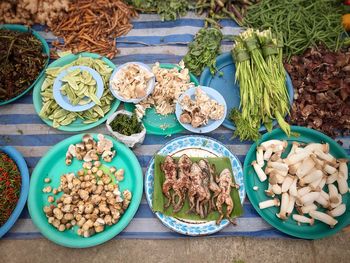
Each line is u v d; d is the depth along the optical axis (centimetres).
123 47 89
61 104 77
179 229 70
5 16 88
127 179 75
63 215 70
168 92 79
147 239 73
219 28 90
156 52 88
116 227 69
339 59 81
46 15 87
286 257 72
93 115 79
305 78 81
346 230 74
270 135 78
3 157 73
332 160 74
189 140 77
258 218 73
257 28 89
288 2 88
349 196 74
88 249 72
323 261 72
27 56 81
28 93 84
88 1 89
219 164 75
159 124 80
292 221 72
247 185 74
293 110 79
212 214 71
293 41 84
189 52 85
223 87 84
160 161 74
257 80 78
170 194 71
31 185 72
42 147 79
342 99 78
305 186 72
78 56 85
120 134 73
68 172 76
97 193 72
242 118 77
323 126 79
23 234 72
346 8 89
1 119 82
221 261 72
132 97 77
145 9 91
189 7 91
